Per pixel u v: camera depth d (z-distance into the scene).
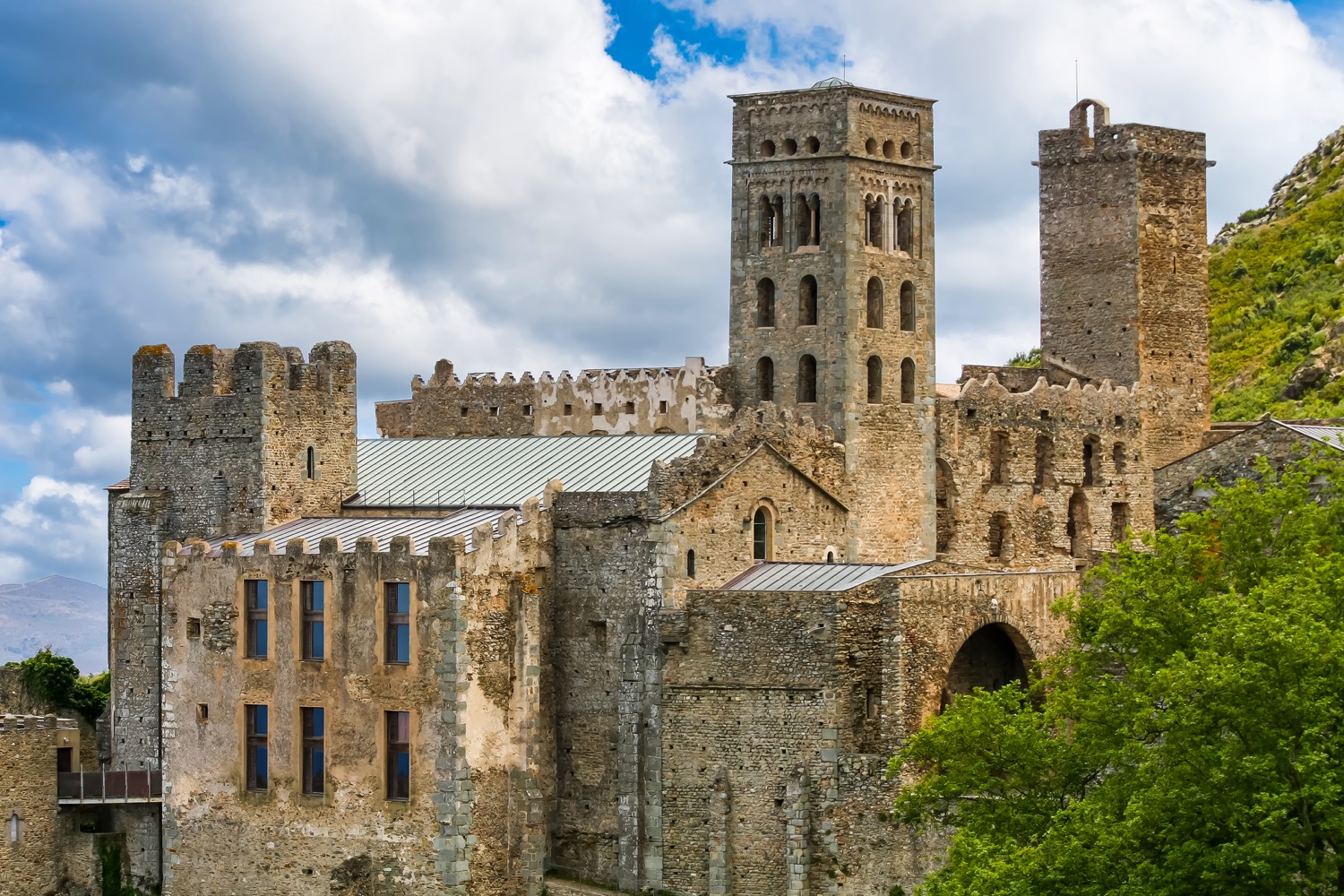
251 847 124.19
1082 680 102.38
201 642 126.31
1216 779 84.75
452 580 118.81
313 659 122.62
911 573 119.75
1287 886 84.25
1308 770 83.94
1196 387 171.25
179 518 136.12
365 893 120.44
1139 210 168.50
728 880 118.50
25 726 129.75
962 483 148.75
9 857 128.50
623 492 123.94
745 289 142.50
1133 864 87.56
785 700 117.44
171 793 127.25
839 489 137.62
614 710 123.81
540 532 125.31
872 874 114.44
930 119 144.25
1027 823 99.44
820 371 139.75
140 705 136.75
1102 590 117.75
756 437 129.50
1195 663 87.75
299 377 135.62
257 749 124.69
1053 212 172.75
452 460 139.38
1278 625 86.69
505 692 121.62
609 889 122.50
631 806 122.12
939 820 111.88
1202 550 104.31
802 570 123.38
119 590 137.62
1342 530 108.00
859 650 116.75
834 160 139.62
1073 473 156.62
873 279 141.12
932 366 144.50
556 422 149.25
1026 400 153.75
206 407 135.38
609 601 124.12
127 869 131.88
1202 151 172.12
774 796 117.62
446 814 118.62
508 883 121.19
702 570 124.38
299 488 135.12
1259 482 154.62
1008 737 101.75
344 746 121.44
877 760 114.75
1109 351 169.50
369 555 120.88
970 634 120.12
